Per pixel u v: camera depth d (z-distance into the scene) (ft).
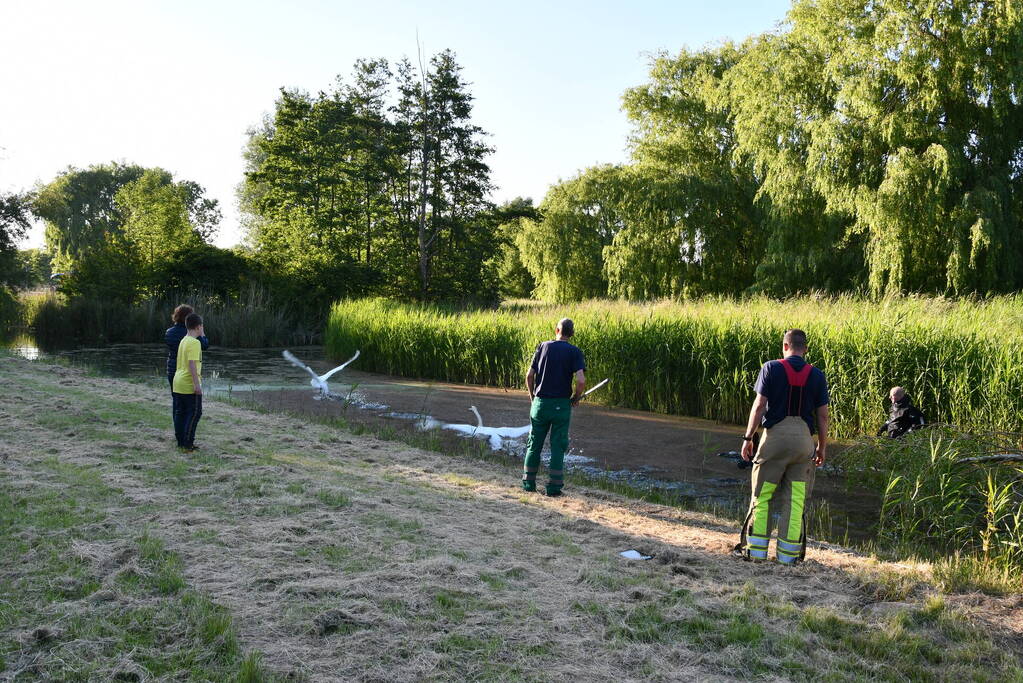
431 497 22.48
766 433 17.56
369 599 13.93
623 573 16.11
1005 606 14.96
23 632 12.00
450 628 12.86
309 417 39.86
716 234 126.31
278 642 12.09
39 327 112.57
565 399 24.67
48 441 27.76
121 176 306.76
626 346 49.85
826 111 92.73
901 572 17.10
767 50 97.81
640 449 35.40
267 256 137.59
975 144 82.69
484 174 155.74
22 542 16.25
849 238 91.91
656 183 125.59
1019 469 23.38
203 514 18.99
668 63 140.87
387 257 155.43
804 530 17.63
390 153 157.99
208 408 40.83
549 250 174.81
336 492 21.83
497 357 60.18
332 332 84.12
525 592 14.74
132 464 24.25
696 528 21.22
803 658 12.28
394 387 57.52
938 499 23.26
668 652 12.32
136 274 125.59
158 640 11.94
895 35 78.43
